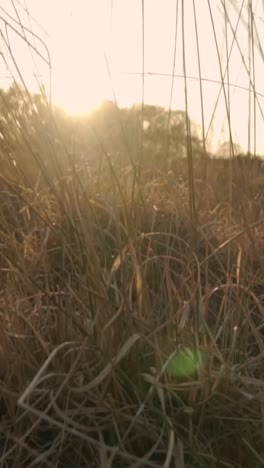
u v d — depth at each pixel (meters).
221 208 2.95
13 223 2.56
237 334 2.00
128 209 2.33
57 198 2.09
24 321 2.02
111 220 2.34
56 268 2.26
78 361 1.84
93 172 2.88
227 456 1.80
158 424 1.78
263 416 1.78
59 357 1.91
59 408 1.79
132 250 2.00
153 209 2.67
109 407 1.75
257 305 2.23
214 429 1.80
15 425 1.76
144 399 1.84
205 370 1.87
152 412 1.81
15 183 2.53
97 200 2.56
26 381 1.84
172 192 2.87
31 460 1.78
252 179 2.55
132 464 1.69
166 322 1.89
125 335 1.90
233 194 2.74
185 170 3.21
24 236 2.31
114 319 1.83
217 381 1.79
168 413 1.82
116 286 1.97
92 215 2.24
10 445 1.79
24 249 2.29
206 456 1.71
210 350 1.88
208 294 2.04
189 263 2.07
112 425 1.76
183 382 1.85
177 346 1.83
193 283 2.01
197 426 1.78
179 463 1.65
